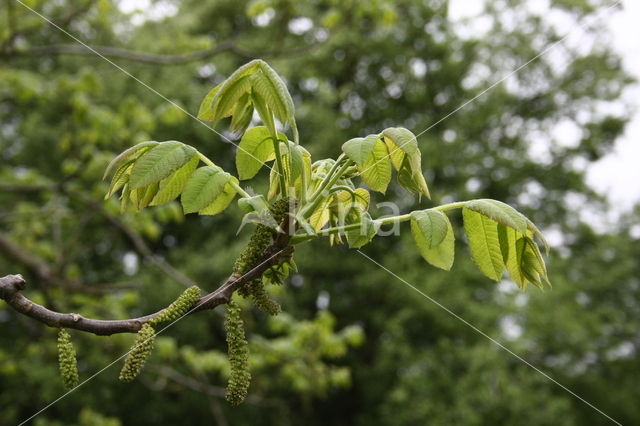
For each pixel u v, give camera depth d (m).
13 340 9.29
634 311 12.25
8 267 8.12
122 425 10.48
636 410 11.30
